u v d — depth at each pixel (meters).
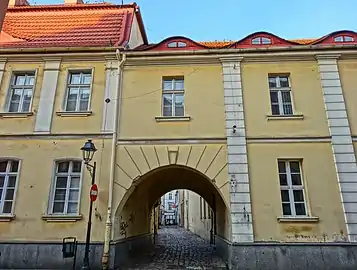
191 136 10.61
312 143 10.25
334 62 11.12
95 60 11.68
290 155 10.17
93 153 9.80
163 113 11.20
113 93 11.19
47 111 11.07
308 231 9.40
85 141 10.70
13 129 10.91
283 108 10.94
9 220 9.97
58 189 10.42
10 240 9.79
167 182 15.54
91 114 10.98
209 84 11.22
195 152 10.43
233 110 10.76
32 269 9.48
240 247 9.32
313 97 10.78
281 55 11.20
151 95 11.23
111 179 10.20
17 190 10.25
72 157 10.54
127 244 11.68
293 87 10.96
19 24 13.52
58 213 10.10
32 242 9.76
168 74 11.46
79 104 11.34
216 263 11.25
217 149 10.41
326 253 9.18
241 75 11.22
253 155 10.24
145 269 9.97
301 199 9.90
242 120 10.61
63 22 13.56
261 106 10.80
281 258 9.20
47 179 10.35
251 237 9.38
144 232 15.38
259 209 9.66
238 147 10.31
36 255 9.66
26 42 12.35
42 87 11.38
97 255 9.59
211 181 10.13
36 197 10.17
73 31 12.91
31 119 11.02
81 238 9.75
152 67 11.58
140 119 10.92
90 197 9.62
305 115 10.57
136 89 11.31
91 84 11.38
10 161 10.69
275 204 9.71
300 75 11.08
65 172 10.60
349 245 9.17
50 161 10.53
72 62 11.71
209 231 18.97
